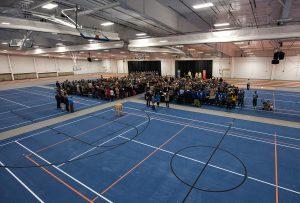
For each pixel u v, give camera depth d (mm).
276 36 10875
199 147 9500
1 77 37969
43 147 9898
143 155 8859
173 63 47094
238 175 7234
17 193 6551
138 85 23766
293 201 5906
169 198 6152
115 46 19469
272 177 7070
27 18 12422
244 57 38750
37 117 14945
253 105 16234
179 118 13930
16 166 8211
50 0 8195
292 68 34312
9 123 13734
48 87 30703
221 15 11461
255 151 8984
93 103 19156
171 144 9875
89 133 11547
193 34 13555
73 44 24016
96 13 10664
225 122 12922
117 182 7000
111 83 22453
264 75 37375
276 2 9156
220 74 42000
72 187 6793
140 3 8258
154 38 15742
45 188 6777
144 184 6855
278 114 14531
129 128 12195
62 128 12484
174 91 18906
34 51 32094
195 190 6492
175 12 10781
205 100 17578
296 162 8000
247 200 5984
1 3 9164
